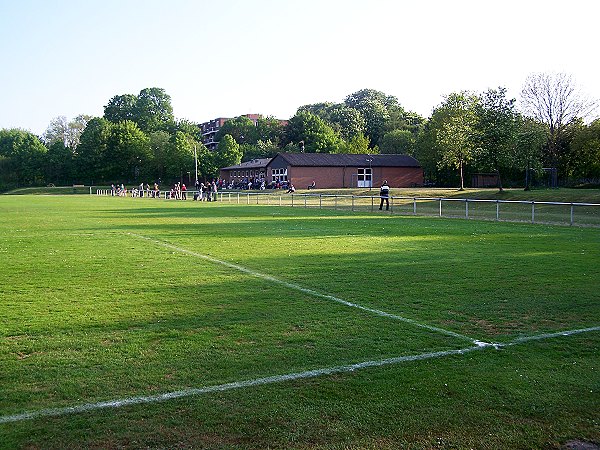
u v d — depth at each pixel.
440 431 4.68
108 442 4.48
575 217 29.75
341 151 100.62
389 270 12.71
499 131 47.62
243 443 4.46
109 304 9.33
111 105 143.75
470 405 5.17
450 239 19.31
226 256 15.17
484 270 12.64
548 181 65.12
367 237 20.08
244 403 5.20
